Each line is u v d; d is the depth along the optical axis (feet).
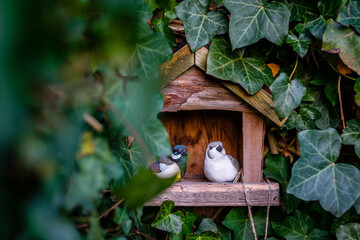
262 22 4.41
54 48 1.64
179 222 4.69
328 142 4.45
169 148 2.66
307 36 4.61
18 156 1.35
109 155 2.36
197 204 4.76
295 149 5.34
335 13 4.42
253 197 4.81
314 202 5.09
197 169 5.86
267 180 4.98
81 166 2.18
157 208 5.30
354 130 4.67
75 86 1.92
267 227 5.13
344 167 4.39
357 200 4.50
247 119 4.86
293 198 4.99
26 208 1.44
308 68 4.95
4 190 1.33
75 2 1.85
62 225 1.65
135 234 4.65
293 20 4.66
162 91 4.63
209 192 4.76
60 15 1.70
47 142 1.61
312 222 5.09
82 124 2.22
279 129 5.32
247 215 5.30
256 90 4.58
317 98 5.00
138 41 3.33
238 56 4.68
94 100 2.24
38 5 1.45
